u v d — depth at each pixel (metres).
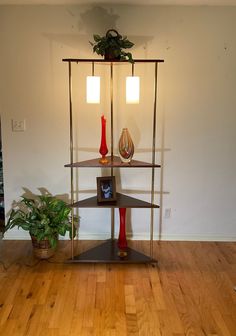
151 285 2.66
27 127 3.28
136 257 3.02
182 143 3.32
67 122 3.27
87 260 2.96
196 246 3.36
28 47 3.15
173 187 3.40
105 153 2.93
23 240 3.45
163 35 3.14
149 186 3.40
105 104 3.25
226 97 3.24
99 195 2.98
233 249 3.30
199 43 3.16
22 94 3.22
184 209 3.44
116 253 3.09
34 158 3.33
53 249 3.05
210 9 3.11
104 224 3.46
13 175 3.36
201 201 3.43
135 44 3.15
